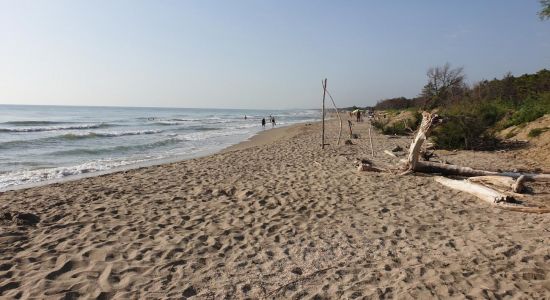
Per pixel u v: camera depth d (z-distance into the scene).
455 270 4.56
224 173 11.38
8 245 5.43
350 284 4.32
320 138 24.52
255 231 6.11
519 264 4.66
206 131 36.91
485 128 15.12
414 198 7.96
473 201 7.65
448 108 22.34
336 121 54.72
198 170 12.08
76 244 5.49
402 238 5.75
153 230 6.10
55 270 4.62
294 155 15.35
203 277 4.52
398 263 4.86
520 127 16.83
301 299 4.03
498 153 13.66
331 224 6.43
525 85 30.09
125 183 10.04
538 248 5.10
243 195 8.41
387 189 8.77
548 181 8.84
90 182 10.33
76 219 6.72
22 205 7.73
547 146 13.01
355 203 7.69
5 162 15.61
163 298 4.02
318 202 7.76
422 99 45.81
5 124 42.00
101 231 6.05
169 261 4.95
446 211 7.01
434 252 5.15
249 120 67.62
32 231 6.07
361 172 10.71
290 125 47.84
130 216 6.90
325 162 12.92
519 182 7.83
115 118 68.12
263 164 13.07
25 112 97.69
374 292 4.09
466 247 5.27
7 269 4.68
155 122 54.88
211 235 5.92
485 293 4.00
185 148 21.69
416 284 4.25
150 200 8.05
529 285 4.16
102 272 4.62
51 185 9.98
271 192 8.65
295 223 6.50
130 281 4.40
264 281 4.42
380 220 6.59
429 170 10.04
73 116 75.19
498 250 5.09
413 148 9.87
